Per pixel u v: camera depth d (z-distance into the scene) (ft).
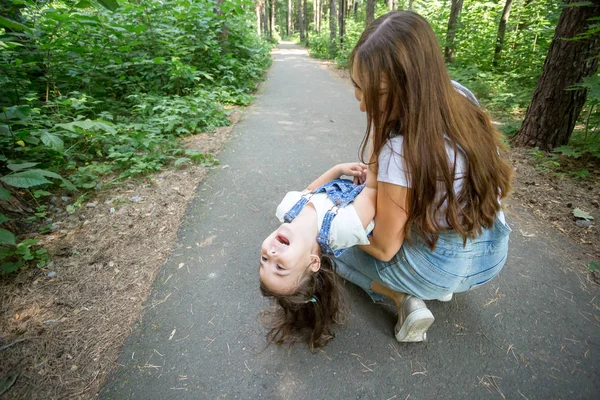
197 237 7.39
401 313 4.74
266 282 3.78
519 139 12.30
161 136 11.69
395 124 3.35
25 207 7.64
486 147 3.44
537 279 6.26
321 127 15.16
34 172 6.15
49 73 13.25
